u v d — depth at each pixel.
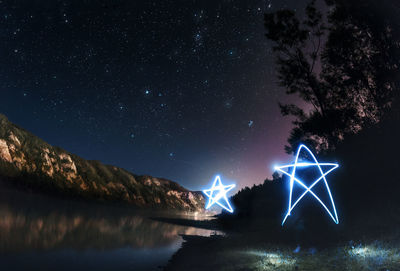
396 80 16.27
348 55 18.92
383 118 16.81
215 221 52.34
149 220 42.25
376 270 6.91
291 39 21.97
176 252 16.14
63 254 12.35
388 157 15.22
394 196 13.63
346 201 16.06
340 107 20.30
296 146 21.27
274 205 33.06
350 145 17.52
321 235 14.37
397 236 9.97
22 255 11.08
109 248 15.43
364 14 17.14
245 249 14.73
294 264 9.25
